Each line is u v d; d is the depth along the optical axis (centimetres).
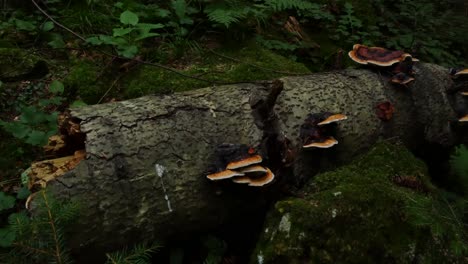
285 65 205
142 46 205
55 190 122
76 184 123
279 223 127
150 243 132
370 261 125
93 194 124
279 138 145
